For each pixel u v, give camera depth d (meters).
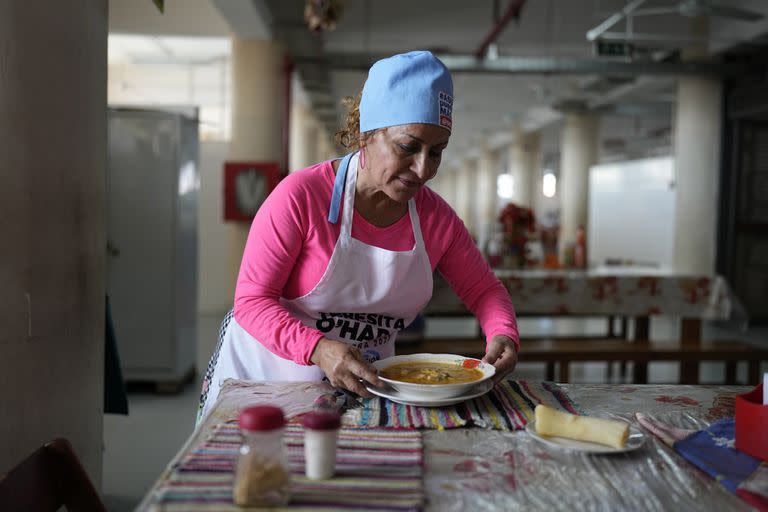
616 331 7.12
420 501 0.84
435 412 1.21
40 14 1.76
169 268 4.27
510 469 0.97
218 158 7.70
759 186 7.91
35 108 1.75
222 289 7.69
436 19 8.07
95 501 1.16
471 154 24.77
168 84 11.46
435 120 1.23
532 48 9.28
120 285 4.27
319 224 1.42
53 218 1.85
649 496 0.89
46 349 1.83
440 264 1.64
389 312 1.56
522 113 15.74
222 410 1.21
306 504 0.83
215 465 0.94
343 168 1.44
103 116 2.17
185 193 4.45
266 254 1.39
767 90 7.17
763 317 7.88
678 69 7.69
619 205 10.55
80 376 2.03
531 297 4.36
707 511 0.85
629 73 7.80
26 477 1.07
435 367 1.38
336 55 8.40
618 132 17.44
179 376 4.30
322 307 1.49
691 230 7.96
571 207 13.37
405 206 1.50
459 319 8.10
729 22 7.59
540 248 7.23
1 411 1.64
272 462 0.82
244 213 7.50
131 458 3.08
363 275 1.47
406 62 1.23
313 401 1.27
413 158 1.27
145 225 4.26
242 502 0.81
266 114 7.73
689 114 8.02
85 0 2.00
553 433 1.09
